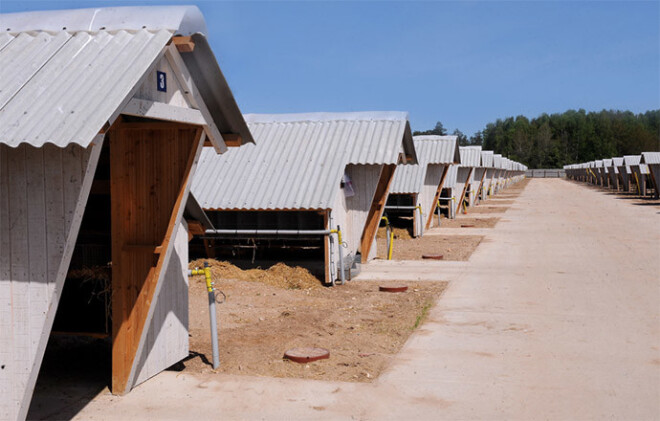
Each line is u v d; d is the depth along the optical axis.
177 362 7.00
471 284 11.73
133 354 5.92
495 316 9.09
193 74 5.82
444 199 27.25
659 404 5.64
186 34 5.44
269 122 13.84
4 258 4.71
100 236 7.09
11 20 5.60
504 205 36.66
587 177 79.19
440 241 19.16
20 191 4.67
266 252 14.31
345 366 6.82
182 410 5.59
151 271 5.81
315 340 7.96
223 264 12.31
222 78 5.79
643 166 42.44
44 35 5.38
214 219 12.97
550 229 22.16
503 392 5.98
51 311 4.66
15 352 4.72
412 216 21.50
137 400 5.82
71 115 4.42
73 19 5.49
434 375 6.48
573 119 139.50
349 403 5.73
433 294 10.81
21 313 4.70
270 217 12.85
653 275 12.35
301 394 5.95
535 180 98.00
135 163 5.94
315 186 11.95
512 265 14.03
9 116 4.49
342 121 13.56
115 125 5.90
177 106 5.52
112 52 5.08
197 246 14.13
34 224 4.66
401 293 10.96
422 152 22.09
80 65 4.97
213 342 6.79
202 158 13.20
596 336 7.92
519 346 7.52
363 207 13.21
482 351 7.33
